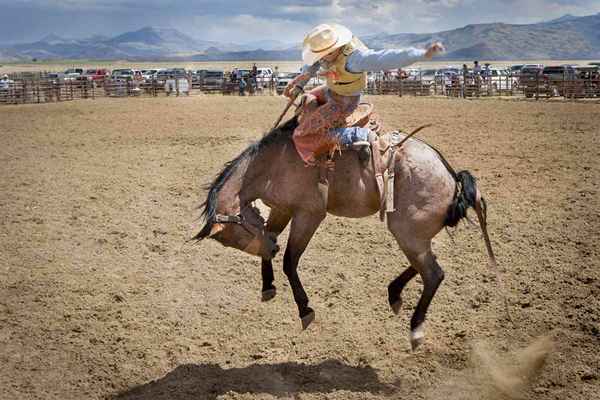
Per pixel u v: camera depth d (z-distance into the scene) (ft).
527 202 31.01
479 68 107.45
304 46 16.49
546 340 17.26
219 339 18.48
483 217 17.43
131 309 20.38
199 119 73.72
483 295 20.74
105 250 25.76
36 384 15.98
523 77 96.48
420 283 21.90
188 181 37.96
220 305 20.74
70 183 37.83
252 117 74.74
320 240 26.84
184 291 21.81
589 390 15.19
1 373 16.44
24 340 18.24
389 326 19.10
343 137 16.42
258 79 126.72
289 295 21.52
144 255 25.18
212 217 16.52
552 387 15.47
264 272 17.60
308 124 16.47
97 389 15.88
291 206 16.94
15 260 24.49
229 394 15.46
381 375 16.42
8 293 21.40
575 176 36.40
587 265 22.45
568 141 49.78
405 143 16.96
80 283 22.33
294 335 18.67
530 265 22.93
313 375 16.43
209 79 129.18
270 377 16.31
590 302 19.52
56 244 26.40
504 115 70.69
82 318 19.69
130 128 66.13
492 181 35.88
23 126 69.31
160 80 122.72
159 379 16.31
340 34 16.02
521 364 16.40
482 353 17.17
